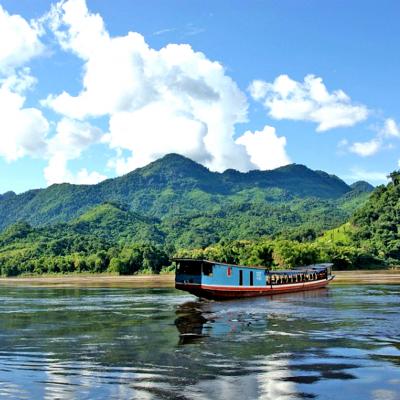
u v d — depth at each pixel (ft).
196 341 104.17
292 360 84.74
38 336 114.21
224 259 567.18
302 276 262.67
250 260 526.16
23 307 187.73
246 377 73.87
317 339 104.88
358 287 280.92
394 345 97.55
